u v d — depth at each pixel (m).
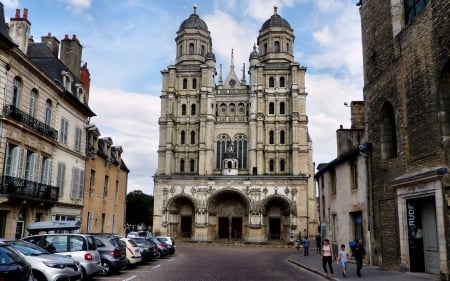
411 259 20.17
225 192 71.62
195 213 70.88
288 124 75.12
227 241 70.19
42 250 14.60
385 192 22.86
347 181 29.52
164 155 75.19
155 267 25.55
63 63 35.22
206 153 74.31
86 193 36.75
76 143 34.81
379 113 23.75
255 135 74.31
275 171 73.56
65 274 13.80
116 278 19.12
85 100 38.81
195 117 77.25
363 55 26.61
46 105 29.55
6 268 10.55
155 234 70.50
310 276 22.19
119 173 46.78
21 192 25.30
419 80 19.36
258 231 69.19
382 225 23.36
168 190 72.06
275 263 32.22
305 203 69.38
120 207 47.03
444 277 16.83
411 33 20.19
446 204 17.00
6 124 24.19
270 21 81.75
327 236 35.00
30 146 27.02
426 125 18.66
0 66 23.58
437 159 17.69
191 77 78.88
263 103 76.19
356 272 21.55
